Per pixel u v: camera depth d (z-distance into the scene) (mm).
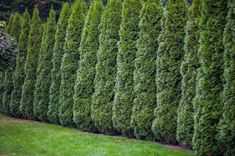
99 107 10945
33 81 14680
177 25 8914
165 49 9023
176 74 8859
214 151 7113
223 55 6938
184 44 8648
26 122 13938
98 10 11594
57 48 13234
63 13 13211
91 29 11617
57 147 8680
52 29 13930
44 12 22609
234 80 6484
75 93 11805
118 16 10812
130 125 10008
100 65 11031
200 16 8070
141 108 9688
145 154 7613
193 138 7383
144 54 9695
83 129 11648
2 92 16531
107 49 10875
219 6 7113
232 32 6555
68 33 12477
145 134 9664
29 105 14680
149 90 9594
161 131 9008
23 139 9805
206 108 7121
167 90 8977
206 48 7211
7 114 16469
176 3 8969
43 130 11344
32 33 14898
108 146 8492
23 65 15352
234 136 6543
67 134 10430
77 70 11953
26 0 22281
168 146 8914
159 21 9570
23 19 15539
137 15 10203
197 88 7387
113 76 10789
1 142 9484
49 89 13719
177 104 8844
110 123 10734
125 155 7574
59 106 12742
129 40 10203
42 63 14023
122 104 10203
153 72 9570
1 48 10648
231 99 6492
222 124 6746
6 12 22641
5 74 16031
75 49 12328
